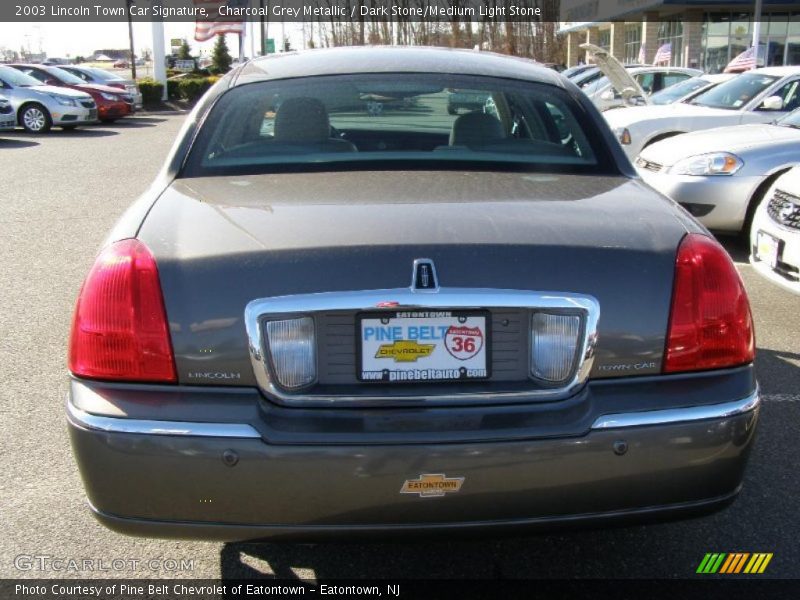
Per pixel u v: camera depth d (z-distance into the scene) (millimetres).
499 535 2277
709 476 2305
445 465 2164
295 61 3516
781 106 9703
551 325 2236
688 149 7531
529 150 3133
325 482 2162
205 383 2195
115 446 2168
